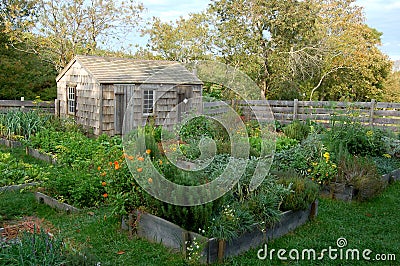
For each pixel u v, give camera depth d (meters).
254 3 21.44
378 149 8.92
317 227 4.84
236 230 3.89
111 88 11.48
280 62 21.77
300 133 10.91
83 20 18.50
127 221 4.41
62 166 6.47
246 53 22.09
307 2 22.03
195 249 3.68
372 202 6.02
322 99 25.23
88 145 8.56
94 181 5.41
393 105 12.80
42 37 17.70
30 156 8.62
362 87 24.95
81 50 19.28
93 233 4.33
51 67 19.36
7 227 4.27
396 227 4.97
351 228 4.87
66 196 5.43
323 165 6.20
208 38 23.56
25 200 5.47
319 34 23.56
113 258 3.77
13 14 17.28
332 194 6.14
